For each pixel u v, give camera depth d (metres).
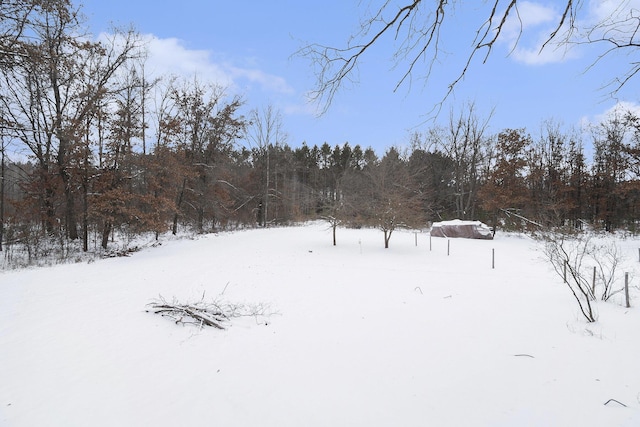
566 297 9.29
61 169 19.12
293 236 25.66
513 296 9.52
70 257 17.08
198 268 13.68
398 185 23.06
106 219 18.67
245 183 38.09
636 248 19.61
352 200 21.97
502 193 28.58
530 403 4.18
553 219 20.38
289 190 44.22
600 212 32.19
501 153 29.62
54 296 9.22
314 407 4.25
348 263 15.30
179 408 4.26
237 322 7.41
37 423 3.94
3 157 20.02
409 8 2.51
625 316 7.30
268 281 11.50
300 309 8.39
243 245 20.73
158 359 5.62
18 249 18.78
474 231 26.22
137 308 8.27
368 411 4.14
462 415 3.99
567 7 2.39
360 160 64.00
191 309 7.71
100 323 7.20
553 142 35.19
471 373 5.01
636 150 25.34
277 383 4.86
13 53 8.23
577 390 4.42
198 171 28.19
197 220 31.25
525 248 20.83
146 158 20.33
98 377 5.00
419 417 3.99
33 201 19.47
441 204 42.47
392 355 5.71
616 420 3.72
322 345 6.19
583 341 6.00
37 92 17.55
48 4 9.55
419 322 7.37
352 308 8.47
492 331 6.71
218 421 3.99
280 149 42.00
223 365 5.42
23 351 5.79
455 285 11.05
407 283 11.34
